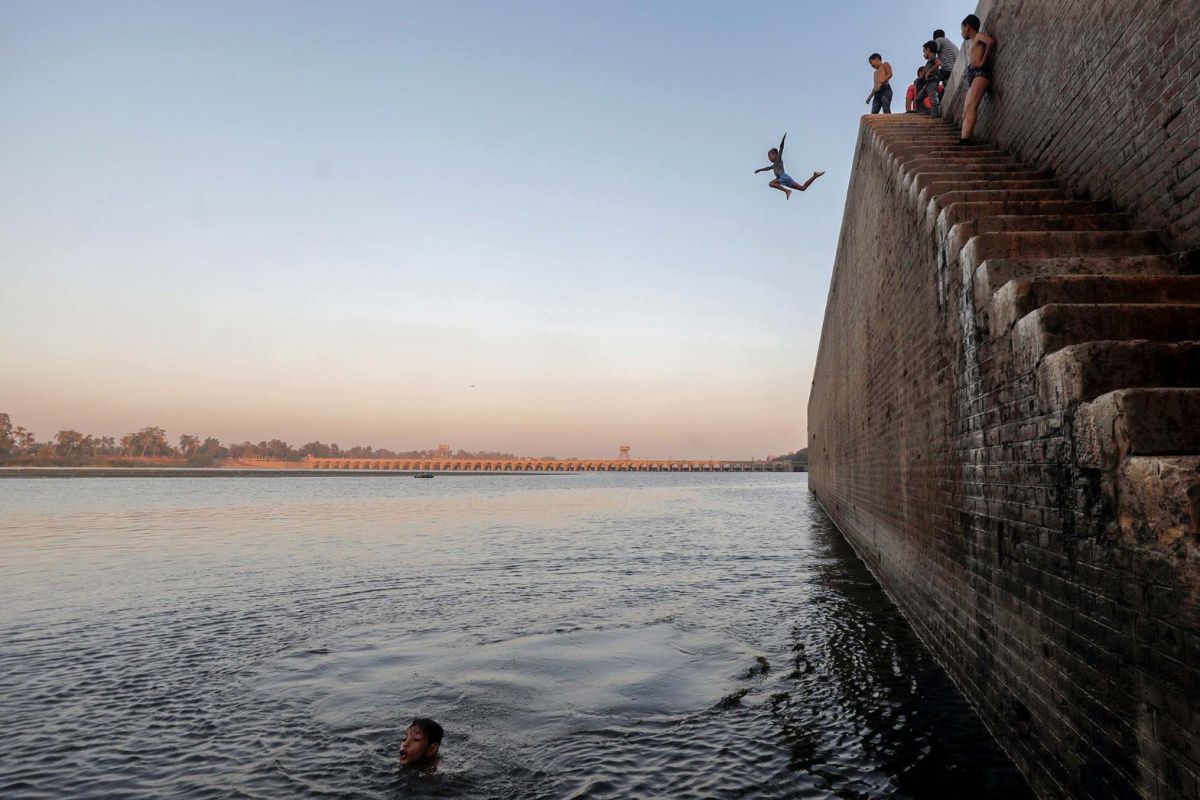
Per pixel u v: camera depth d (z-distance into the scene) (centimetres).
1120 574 335
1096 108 652
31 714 700
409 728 577
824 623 1028
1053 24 745
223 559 1872
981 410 561
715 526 2861
